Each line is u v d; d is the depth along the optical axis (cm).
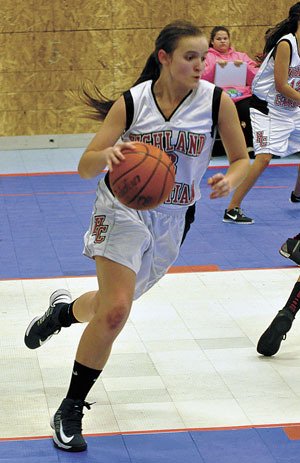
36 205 922
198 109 392
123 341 537
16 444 409
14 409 445
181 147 394
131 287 392
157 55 387
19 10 1189
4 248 759
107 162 365
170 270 686
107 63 1233
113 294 388
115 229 396
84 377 403
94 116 450
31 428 425
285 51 816
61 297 476
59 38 1212
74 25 1211
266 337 506
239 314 584
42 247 762
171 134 391
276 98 845
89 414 439
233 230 823
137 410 445
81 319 454
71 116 1245
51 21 1203
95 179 1051
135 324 564
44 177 1066
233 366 501
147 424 430
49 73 1223
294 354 520
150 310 590
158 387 472
